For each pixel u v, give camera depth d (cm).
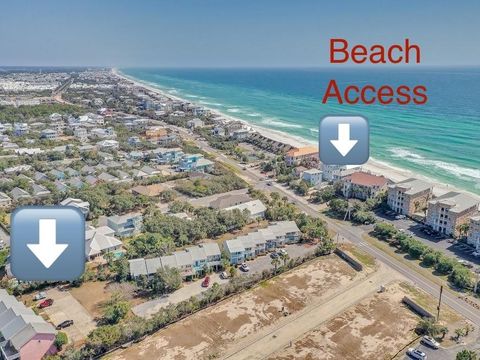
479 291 9175
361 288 9381
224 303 8819
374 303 8812
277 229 11488
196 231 11456
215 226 11844
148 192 14662
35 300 8794
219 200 13550
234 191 15575
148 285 9231
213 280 9644
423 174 18075
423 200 13712
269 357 7275
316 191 15712
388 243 11606
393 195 13788
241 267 10181
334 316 8394
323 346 7531
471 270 10075
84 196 13512
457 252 11050
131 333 7575
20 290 8944
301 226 12031
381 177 15025
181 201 14212
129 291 9112
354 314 8450
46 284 9262
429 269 10206
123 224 11825
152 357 7262
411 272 10069
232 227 12231
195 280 9650
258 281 9612
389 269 10212
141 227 12094
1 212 13000
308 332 7919
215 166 18462
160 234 11119
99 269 9831
